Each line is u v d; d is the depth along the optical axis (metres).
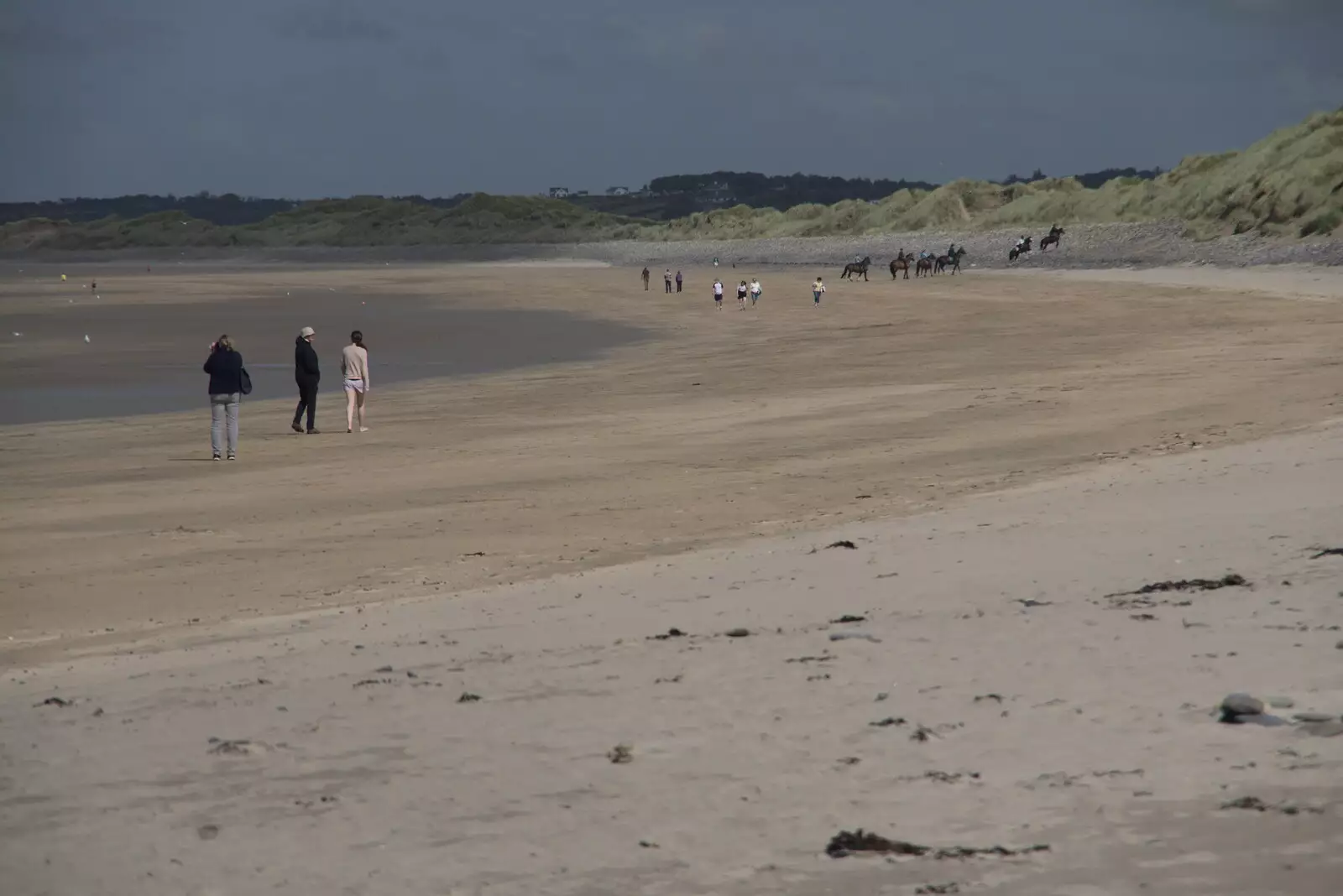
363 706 25.05
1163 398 91.62
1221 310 184.38
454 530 57.00
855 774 18.08
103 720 25.75
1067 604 29.95
